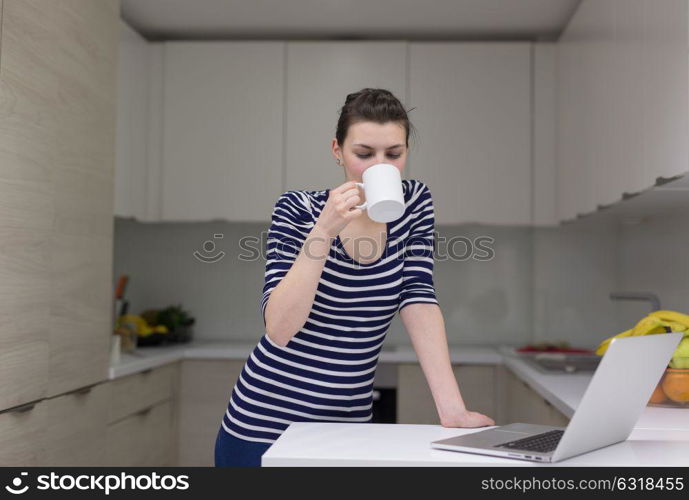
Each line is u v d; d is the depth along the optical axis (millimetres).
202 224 3891
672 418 1515
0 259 1774
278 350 1403
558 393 2047
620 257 3547
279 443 1148
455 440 1139
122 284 3279
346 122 1331
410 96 3477
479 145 3459
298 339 1400
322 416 1413
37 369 1975
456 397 1331
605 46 2557
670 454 1128
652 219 2965
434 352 1390
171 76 3525
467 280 3816
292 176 3484
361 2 3172
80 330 2258
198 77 3521
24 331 1896
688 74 1720
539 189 3453
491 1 3139
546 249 3682
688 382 1613
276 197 3484
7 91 1801
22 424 1899
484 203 3453
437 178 3465
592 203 2760
